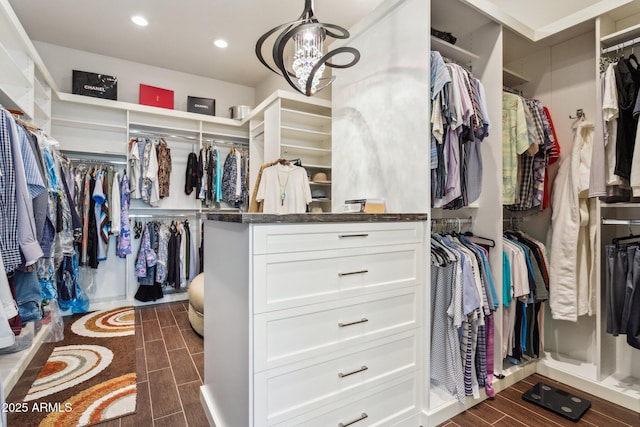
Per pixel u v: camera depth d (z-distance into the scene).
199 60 4.05
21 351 2.23
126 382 2.02
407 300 1.60
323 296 1.32
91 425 1.62
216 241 1.60
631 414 1.74
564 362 2.19
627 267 1.73
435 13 1.91
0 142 1.52
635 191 1.67
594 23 2.02
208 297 1.75
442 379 1.74
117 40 3.57
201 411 1.74
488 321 1.90
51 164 2.15
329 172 3.91
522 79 2.48
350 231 1.40
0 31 2.22
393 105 1.93
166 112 3.94
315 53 1.71
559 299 2.10
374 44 2.08
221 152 4.52
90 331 2.92
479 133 1.86
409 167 1.82
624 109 1.74
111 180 3.55
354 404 1.42
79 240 3.32
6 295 1.30
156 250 3.80
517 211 2.46
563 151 2.33
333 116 2.49
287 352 1.24
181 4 2.93
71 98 3.45
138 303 3.81
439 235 1.93
